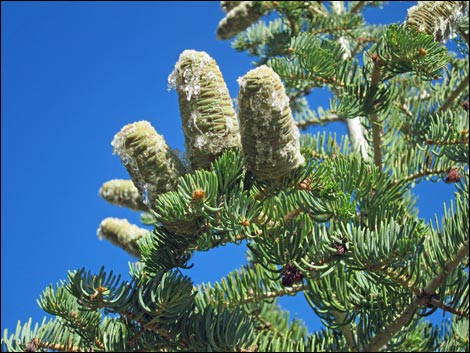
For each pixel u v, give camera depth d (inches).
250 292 150.7
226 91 102.5
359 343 132.0
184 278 105.9
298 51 162.1
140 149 99.8
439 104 198.2
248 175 104.5
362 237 111.2
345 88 158.7
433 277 125.4
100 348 120.0
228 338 113.2
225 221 101.1
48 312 119.0
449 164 167.8
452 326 160.7
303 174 104.5
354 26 230.7
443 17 128.3
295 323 177.3
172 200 98.6
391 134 172.4
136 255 181.5
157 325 110.0
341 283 131.4
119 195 179.2
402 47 127.6
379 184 137.8
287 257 111.9
